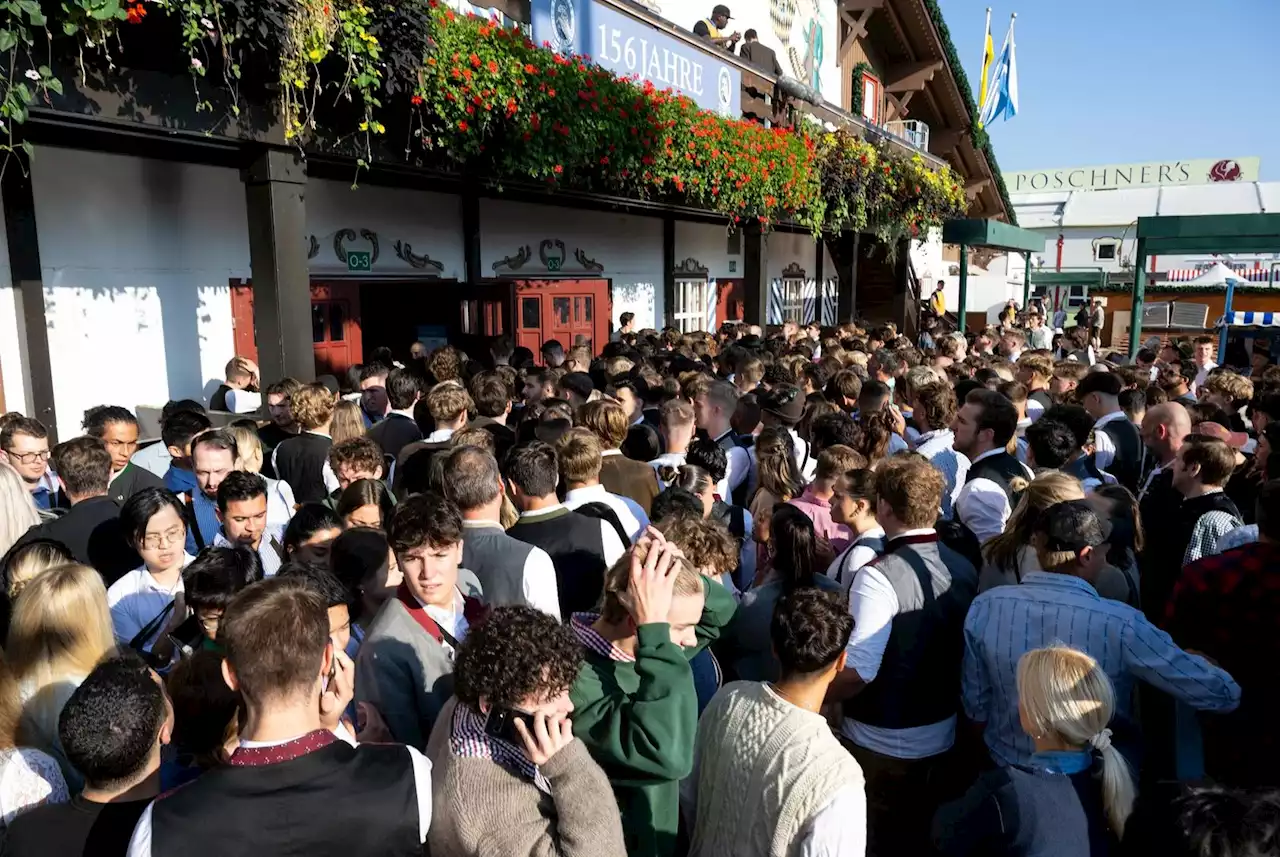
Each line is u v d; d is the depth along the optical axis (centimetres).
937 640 316
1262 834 161
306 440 524
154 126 533
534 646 190
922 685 317
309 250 848
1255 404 530
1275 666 318
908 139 1858
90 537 386
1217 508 419
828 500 418
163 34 511
